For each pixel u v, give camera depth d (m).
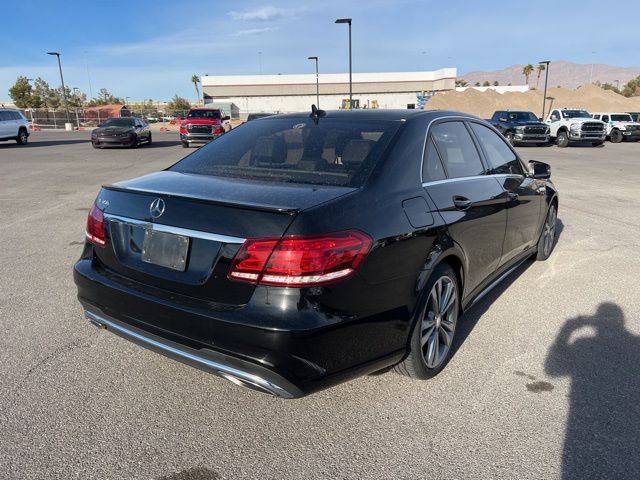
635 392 3.12
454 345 3.73
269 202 2.48
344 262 2.40
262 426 2.78
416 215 2.89
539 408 2.95
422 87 82.50
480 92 62.59
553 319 4.22
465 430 2.74
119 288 2.80
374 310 2.57
